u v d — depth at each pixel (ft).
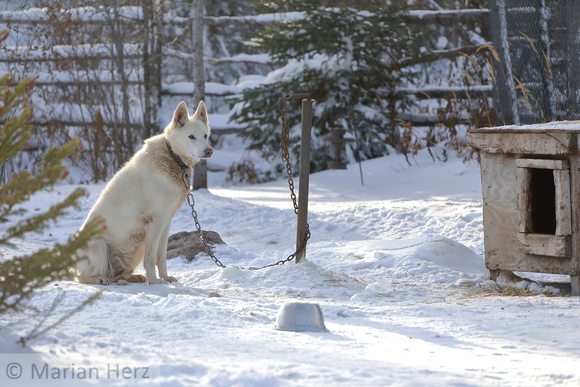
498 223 27.02
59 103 84.94
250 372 11.24
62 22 75.72
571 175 24.53
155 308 18.30
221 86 93.15
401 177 68.08
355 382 10.99
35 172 80.07
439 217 43.52
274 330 16.19
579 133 23.90
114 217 26.63
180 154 27.25
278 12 84.23
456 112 77.25
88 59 80.69
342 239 40.34
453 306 21.74
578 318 19.16
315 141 83.51
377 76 83.61
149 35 83.76
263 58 92.68
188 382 10.53
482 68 86.28
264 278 27.20
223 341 14.30
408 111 89.04
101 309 18.07
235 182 90.68
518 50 56.49
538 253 25.40
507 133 26.05
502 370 12.40
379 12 82.64
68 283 24.97
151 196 26.86
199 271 30.17
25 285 11.85
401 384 10.94
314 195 61.57
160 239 27.94
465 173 64.59
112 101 79.87
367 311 20.70
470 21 82.07
